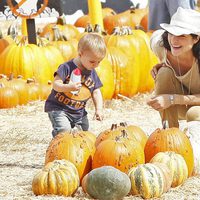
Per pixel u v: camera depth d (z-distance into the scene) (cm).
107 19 3003
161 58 1492
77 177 1195
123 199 1162
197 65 1423
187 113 1420
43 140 1694
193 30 1370
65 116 1448
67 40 2420
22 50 2269
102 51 1414
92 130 1800
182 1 2106
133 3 3484
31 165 1438
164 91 1473
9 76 2225
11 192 1212
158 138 1273
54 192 1177
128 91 2311
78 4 3356
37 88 2206
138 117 2016
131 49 2338
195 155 1321
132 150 1225
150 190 1169
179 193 1205
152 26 2267
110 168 1159
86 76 1441
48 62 2291
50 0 2386
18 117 2028
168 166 1227
